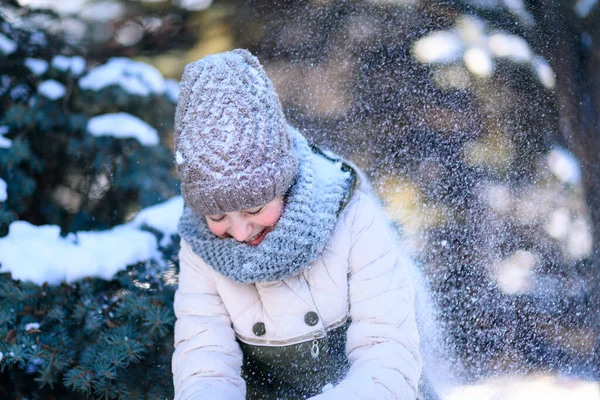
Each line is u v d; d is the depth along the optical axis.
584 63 3.08
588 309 2.52
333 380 1.41
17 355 1.73
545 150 2.82
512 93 2.88
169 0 2.84
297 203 1.31
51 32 2.46
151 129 2.26
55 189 2.21
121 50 2.67
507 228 2.62
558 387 2.24
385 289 1.36
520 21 3.02
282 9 3.05
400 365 1.27
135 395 1.75
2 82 2.27
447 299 2.41
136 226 2.11
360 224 1.40
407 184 2.64
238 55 1.29
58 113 2.22
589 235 2.73
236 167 1.21
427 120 2.78
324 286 1.37
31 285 1.87
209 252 1.34
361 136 2.73
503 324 2.39
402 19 3.00
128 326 1.84
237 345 1.38
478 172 2.69
